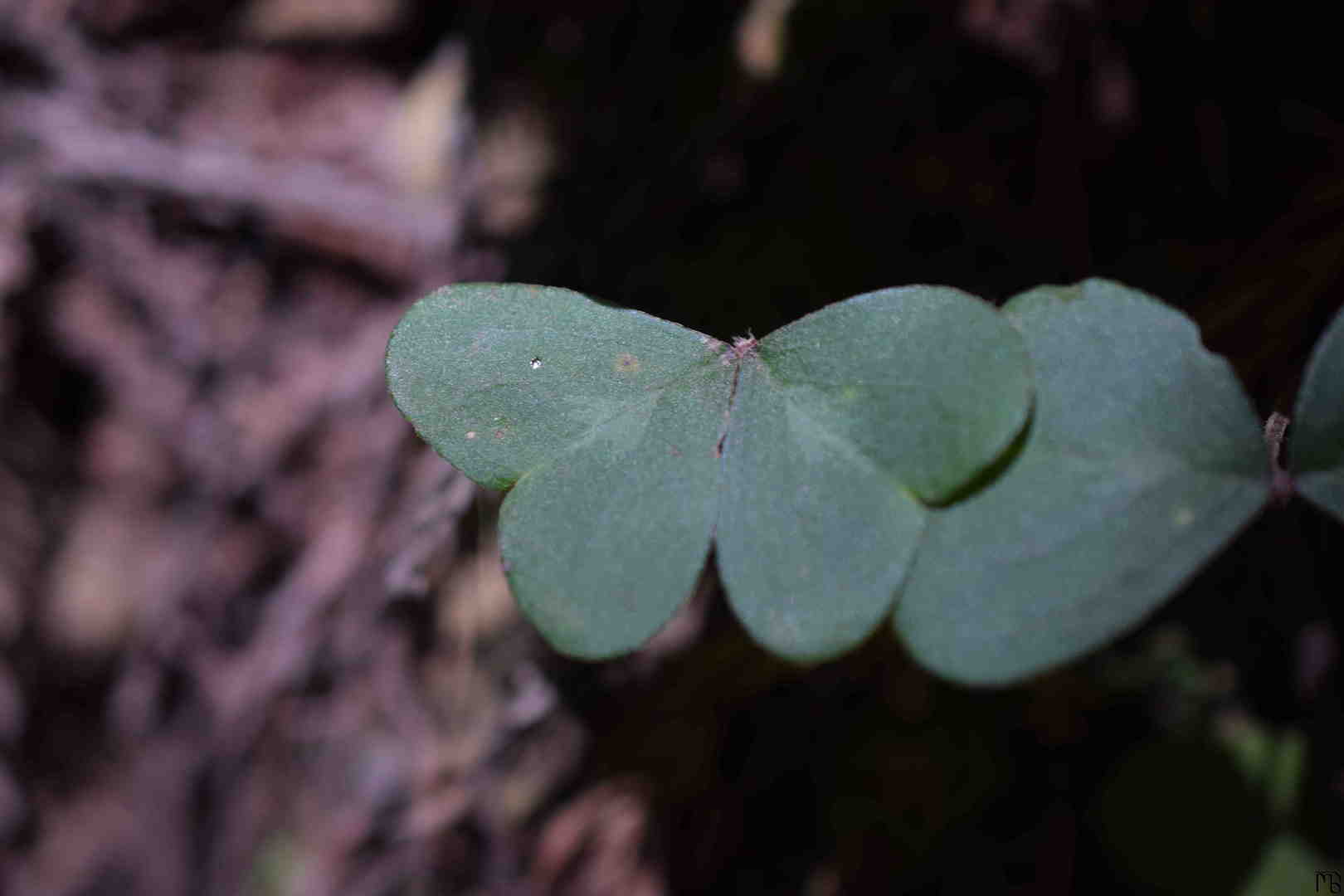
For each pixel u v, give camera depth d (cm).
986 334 14
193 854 27
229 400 28
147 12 29
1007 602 13
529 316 14
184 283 29
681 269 23
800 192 22
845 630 14
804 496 14
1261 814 18
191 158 28
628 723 22
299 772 26
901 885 22
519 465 14
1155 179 19
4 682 28
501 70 26
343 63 29
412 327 14
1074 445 14
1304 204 16
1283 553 18
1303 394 13
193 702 27
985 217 21
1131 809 19
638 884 24
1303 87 18
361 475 26
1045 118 21
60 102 28
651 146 24
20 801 28
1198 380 14
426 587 20
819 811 23
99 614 28
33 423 30
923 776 22
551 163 25
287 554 27
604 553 14
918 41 21
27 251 28
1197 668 20
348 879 25
